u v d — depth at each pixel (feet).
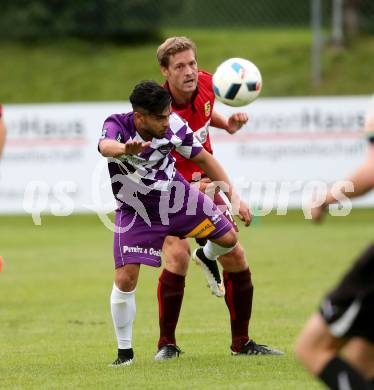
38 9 339.36
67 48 354.13
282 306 117.29
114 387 72.84
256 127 226.17
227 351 89.97
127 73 332.60
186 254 87.76
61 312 119.24
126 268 81.56
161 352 86.69
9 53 354.74
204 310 117.80
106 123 80.07
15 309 122.01
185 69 85.40
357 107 225.35
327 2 325.62
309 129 225.56
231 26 323.37
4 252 187.01
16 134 233.76
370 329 48.88
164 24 327.88
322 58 318.65
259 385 72.18
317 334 49.47
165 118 77.77
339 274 145.89
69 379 77.36
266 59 325.01
